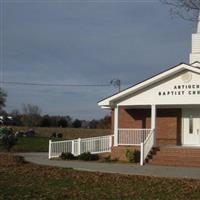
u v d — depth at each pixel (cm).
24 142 5312
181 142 3269
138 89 3155
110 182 1847
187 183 1831
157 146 3056
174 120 3297
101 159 3112
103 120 10200
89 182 1839
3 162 2564
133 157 2941
